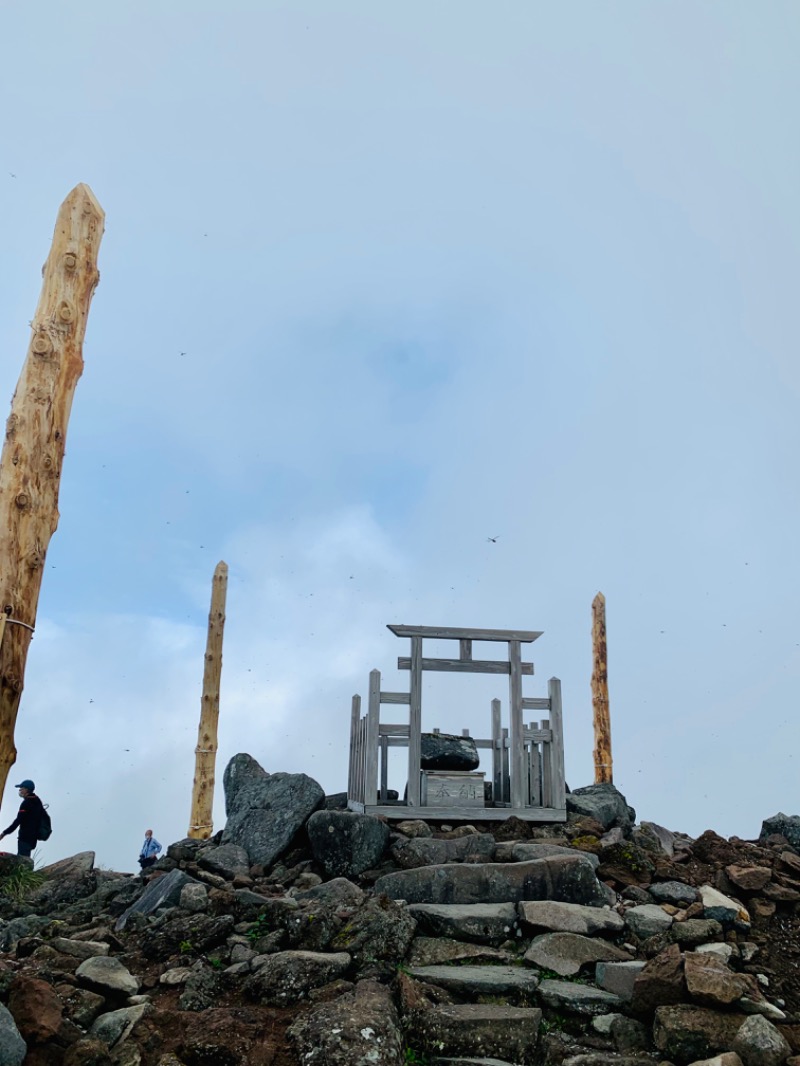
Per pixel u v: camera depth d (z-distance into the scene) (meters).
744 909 8.88
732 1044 6.51
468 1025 6.61
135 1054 6.12
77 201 8.84
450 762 12.12
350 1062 5.89
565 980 7.71
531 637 12.23
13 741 7.83
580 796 12.98
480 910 8.59
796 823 11.80
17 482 7.99
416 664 11.91
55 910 10.53
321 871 10.54
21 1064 5.76
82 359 8.68
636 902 9.24
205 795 16.95
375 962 7.67
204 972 7.36
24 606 7.89
